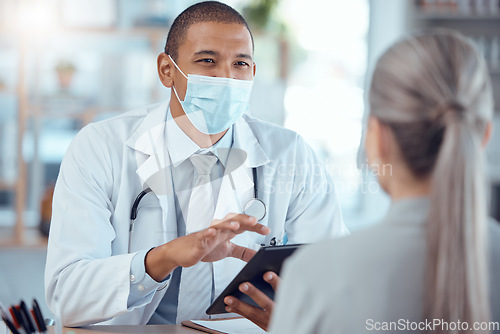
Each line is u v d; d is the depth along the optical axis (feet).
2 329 4.33
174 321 5.38
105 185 5.41
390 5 19.08
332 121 18.98
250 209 5.59
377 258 2.84
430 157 2.82
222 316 5.36
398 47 2.93
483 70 2.89
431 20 18.71
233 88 5.52
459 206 2.70
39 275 13.46
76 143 5.50
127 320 5.29
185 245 4.40
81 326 4.84
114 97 16.75
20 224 15.76
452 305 2.72
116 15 16.30
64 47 16.51
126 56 16.71
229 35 5.51
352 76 20.45
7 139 16.28
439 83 2.79
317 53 20.54
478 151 2.74
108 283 4.67
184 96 5.59
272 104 17.54
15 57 16.58
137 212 5.43
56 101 16.47
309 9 20.44
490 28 18.47
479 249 2.73
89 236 5.07
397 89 2.86
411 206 2.90
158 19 16.76
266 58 18.61
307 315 2.85
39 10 15.70
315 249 2.96
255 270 3.97
